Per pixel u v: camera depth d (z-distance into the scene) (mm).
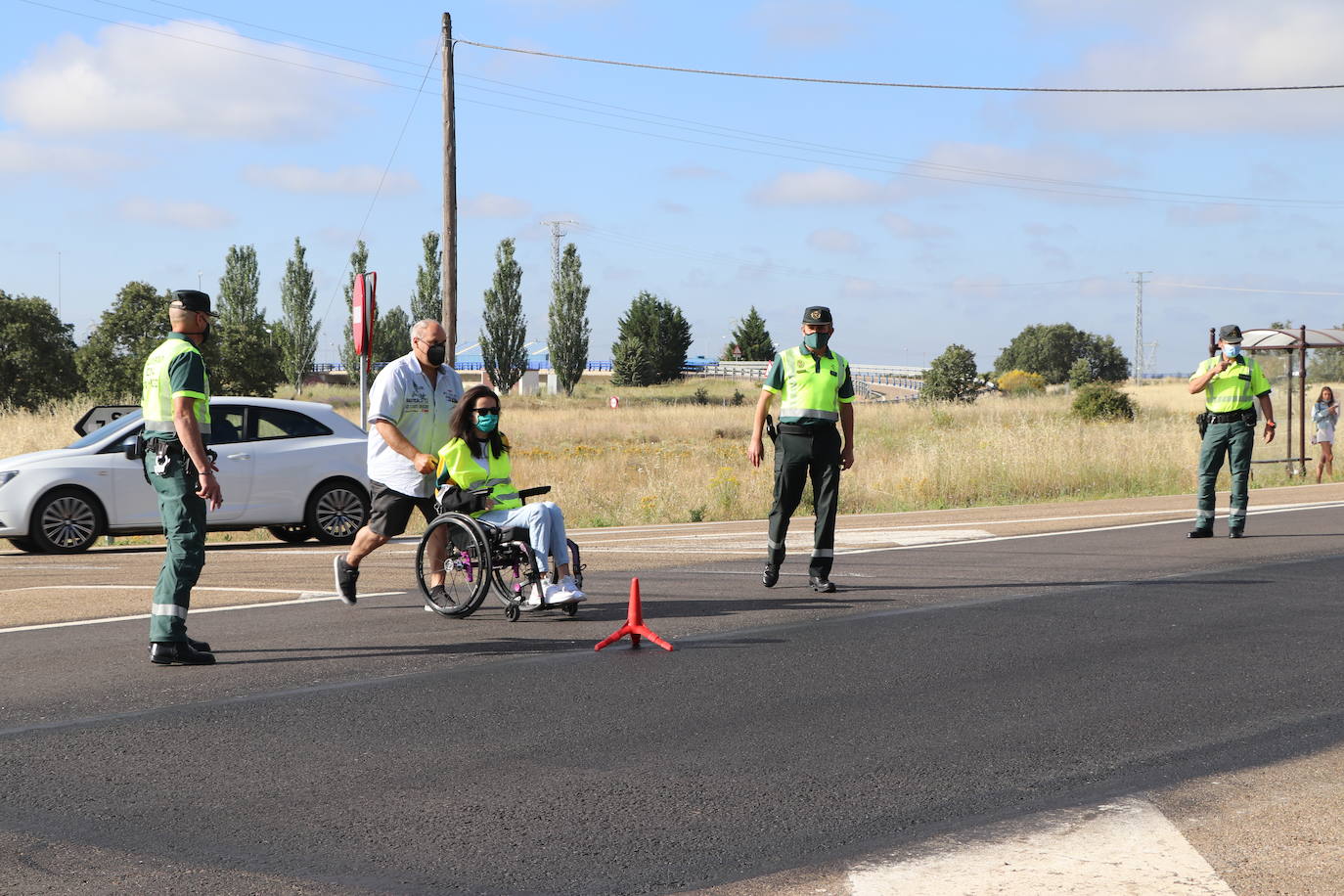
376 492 8797
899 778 4938
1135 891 3748
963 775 4973
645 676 6762
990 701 6176
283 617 8617
